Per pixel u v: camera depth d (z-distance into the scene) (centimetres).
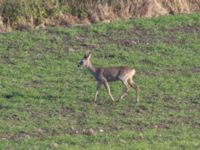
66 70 7806
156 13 9806
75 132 6169
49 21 9444
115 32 9044
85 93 7156
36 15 9419
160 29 9219
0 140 5916
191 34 9094
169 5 10025
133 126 6353
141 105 6869
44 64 7944
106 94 7150
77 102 6900
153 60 8162
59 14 9506
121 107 6819
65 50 8388
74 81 7500
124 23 9331
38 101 6875
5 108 6700
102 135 6075
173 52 8438
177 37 8962
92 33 8975
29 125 6300
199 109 6838
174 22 9462
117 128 6291
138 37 8906
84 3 9631
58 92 7144
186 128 6325
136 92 7075
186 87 7406
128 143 5875
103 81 6994
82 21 9525
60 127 6278
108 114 6638
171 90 7306
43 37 8731
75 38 8781
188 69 7981
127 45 8638
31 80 7488
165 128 6325
